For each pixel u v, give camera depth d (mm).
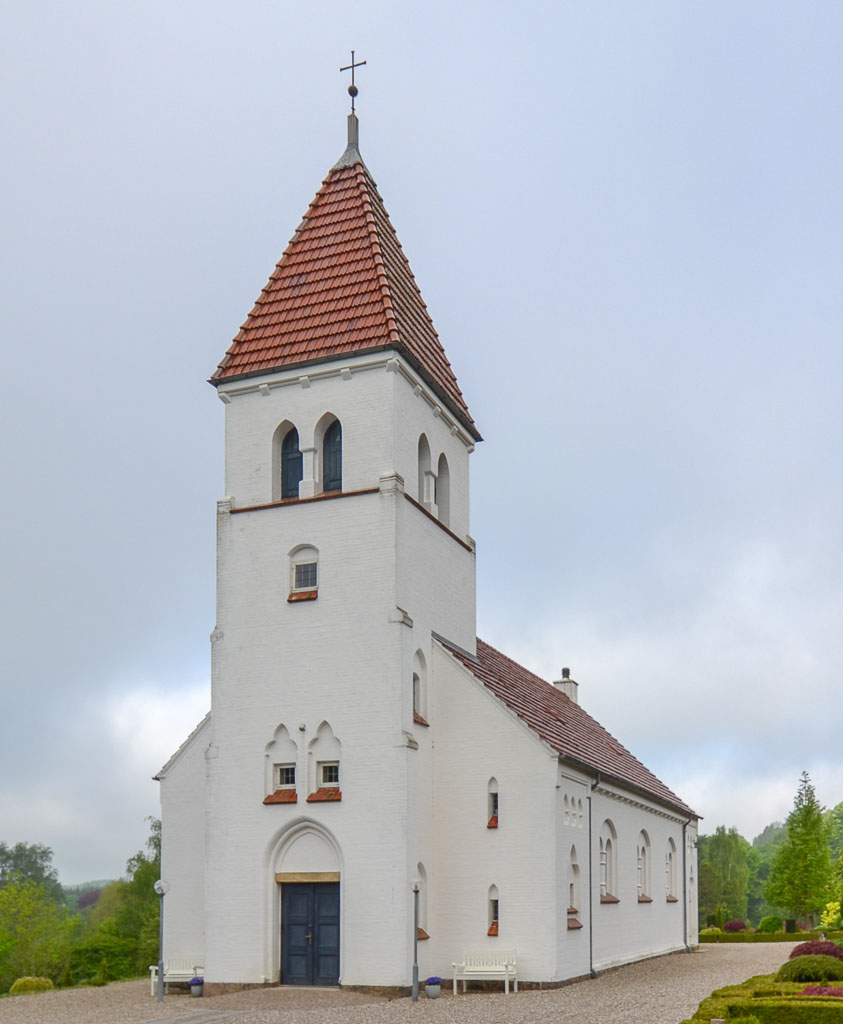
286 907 34000
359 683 34062
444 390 39281
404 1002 29922
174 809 38562
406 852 32406
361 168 41594
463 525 41656
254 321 39188
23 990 47094
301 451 36750
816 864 93688
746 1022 21078
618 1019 24859
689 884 58594
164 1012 29109
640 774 51875
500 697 35469
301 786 34125
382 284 37344
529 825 34312
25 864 161875
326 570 35344
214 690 35938
